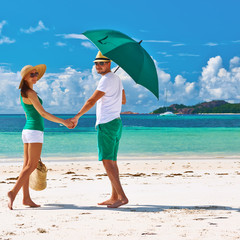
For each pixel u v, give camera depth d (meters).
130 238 3.21
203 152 19.30
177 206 4.87
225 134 34.31
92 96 4.84
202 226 3.63
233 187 6.80
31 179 5.03
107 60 4.90
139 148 21.44
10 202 4.73
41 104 4.97
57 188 6.93
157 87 4.95
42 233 3.42
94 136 31.45
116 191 4.95
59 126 50.12
